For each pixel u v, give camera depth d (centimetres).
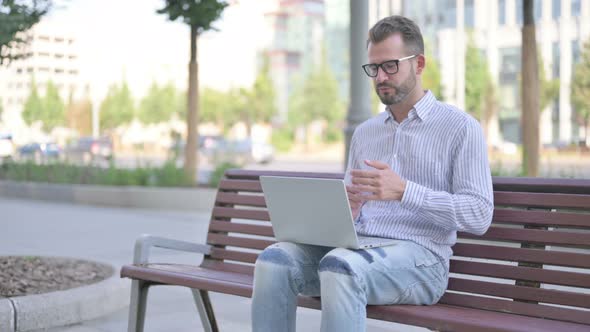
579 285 278
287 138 6969
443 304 309
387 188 283
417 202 284
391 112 322
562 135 5025
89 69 4306
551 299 283
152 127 6969
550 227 307
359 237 308
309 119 6625
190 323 477
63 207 1376
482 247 308
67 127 6019
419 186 285
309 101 6594
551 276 286
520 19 5578
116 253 796
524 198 303
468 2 5881
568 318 276
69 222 1109
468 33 4897
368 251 282
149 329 462
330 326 270
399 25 305
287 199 295
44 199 1559
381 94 308
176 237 926
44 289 500
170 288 588
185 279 334
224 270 389
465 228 289
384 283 282
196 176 1440
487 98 4894
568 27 5109
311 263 303
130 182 1512
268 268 293
